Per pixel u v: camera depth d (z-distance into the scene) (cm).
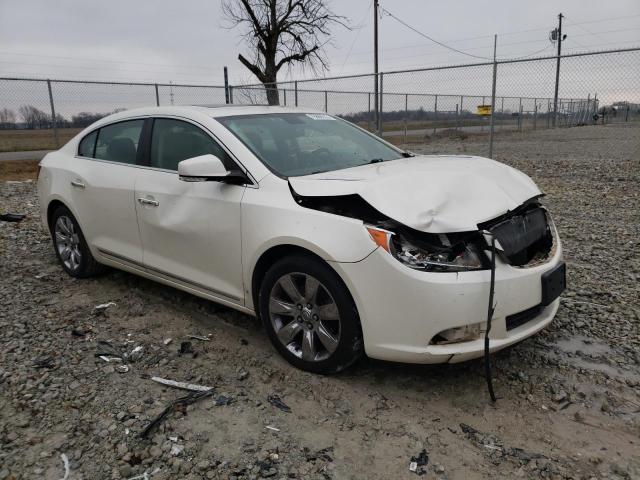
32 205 870
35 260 562
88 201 455
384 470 242
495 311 276
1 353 348
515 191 327
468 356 277
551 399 295
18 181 1176
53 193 492
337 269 286
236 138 356
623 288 445
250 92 1659
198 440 262
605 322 384
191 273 379
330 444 260
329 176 322
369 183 292
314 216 299
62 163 494
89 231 464
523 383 310
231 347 359
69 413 283
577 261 519
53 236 522
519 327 298
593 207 763
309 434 267
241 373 324
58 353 349
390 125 1866
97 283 489
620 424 273
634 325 378
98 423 275
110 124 458
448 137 2131
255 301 345
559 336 365
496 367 327
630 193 852
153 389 307
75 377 320
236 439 263
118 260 445
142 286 478
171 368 332
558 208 763
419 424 275
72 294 462
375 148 427
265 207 320
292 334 324
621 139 1728
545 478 236
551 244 333
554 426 272
